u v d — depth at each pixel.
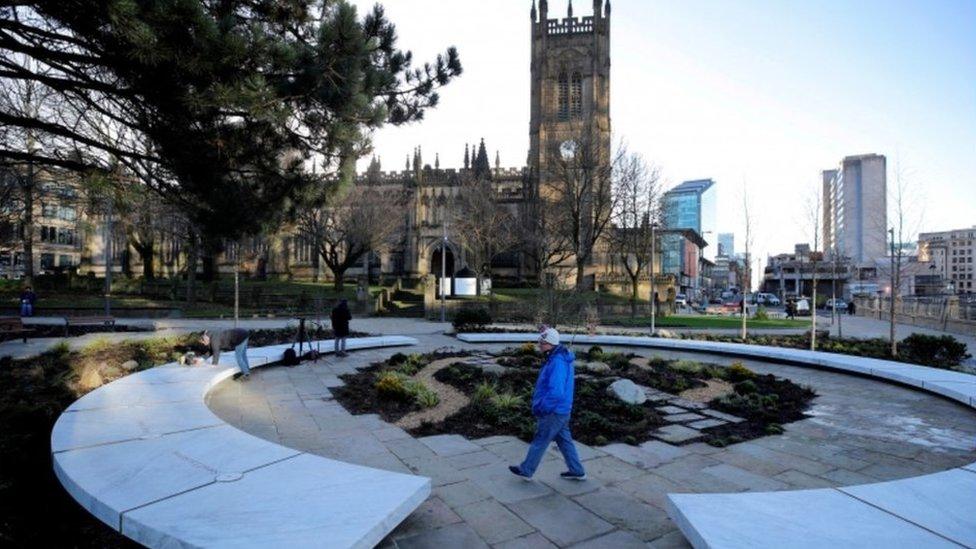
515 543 4.42
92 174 8.04
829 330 29.81
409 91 9.83
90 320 20.66
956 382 11.08
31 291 27.59
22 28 6.49
